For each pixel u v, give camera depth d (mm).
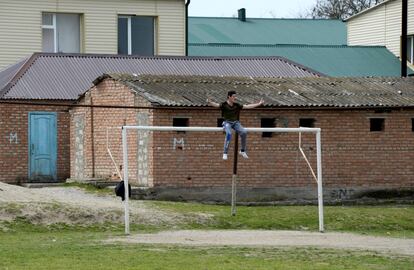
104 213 68562
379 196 84938
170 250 54594
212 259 50625
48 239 60031
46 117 97375
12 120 95938
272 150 81875
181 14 125625
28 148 96438
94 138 89812
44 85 98938
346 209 77562
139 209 71625
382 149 85312
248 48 136000
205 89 84812
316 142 76000
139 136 81625
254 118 81812
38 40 119438
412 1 137875
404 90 90125
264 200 81438
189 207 74375
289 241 61688
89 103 90312
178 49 125500
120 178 77750
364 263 51031
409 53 138500
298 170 82500
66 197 74500
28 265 47562
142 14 123750
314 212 75125
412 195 85750
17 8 118562
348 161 84250
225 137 76750
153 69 105375
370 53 137500
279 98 84188
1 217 66062
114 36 122500
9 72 104875
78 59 105062
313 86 89500
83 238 60812
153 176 78875
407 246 60312
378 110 85188
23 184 95062
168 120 79438
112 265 47719
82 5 121250
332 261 51562
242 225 70188
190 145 79938
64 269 46312
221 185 80562
